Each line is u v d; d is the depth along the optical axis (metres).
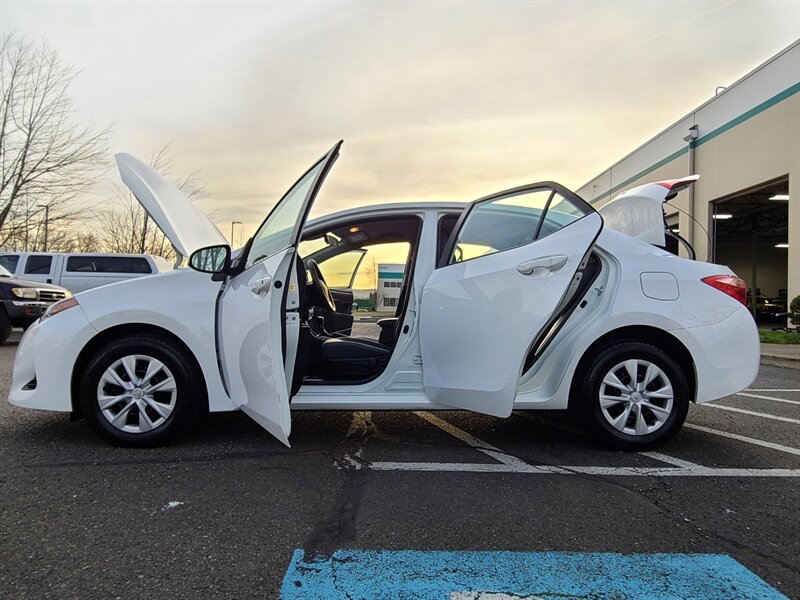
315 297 3.97
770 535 2.22
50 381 3.14
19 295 8.87
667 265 3.29
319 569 1.92
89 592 1.76
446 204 3.52
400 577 1.88
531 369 3.31
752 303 21.08
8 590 1.76
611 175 19.86
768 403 4.95
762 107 12.05
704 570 1.94
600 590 1.81
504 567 1.95
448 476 2.87
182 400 3.20
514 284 3.02
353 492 2.63
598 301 3.27
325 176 2.76
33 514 2.34
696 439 3.62
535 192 3.24
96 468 2.89
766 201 15.11
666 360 3.23
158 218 3.54
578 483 2.79
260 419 2.89
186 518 2.32
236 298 3.05
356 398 3.26
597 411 3.25
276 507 2.45
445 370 3.18
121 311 3.15
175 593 1.77
